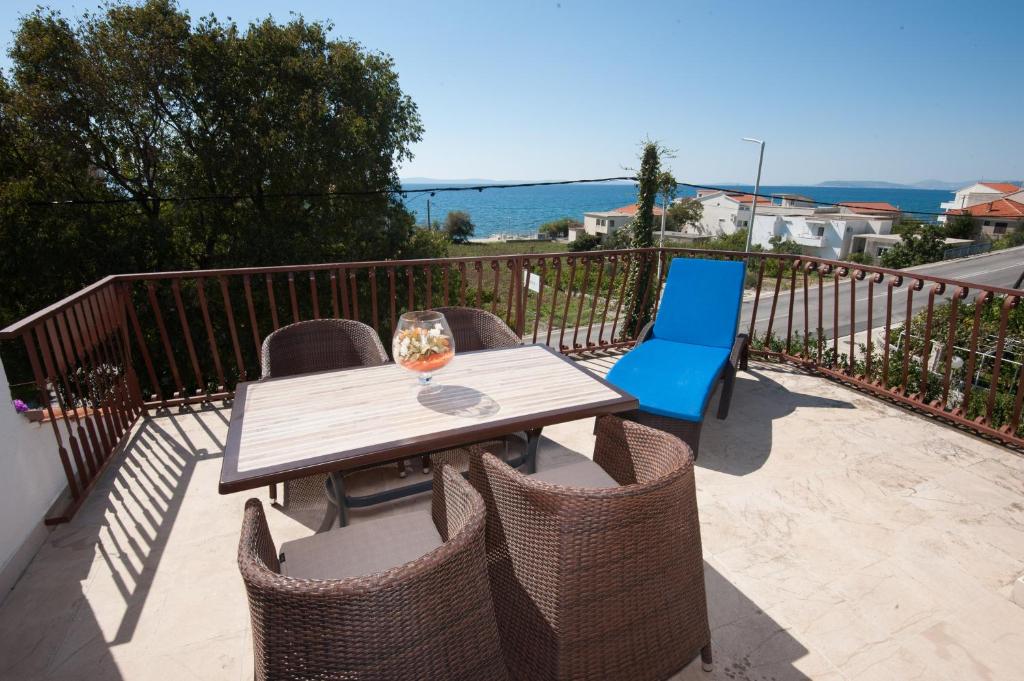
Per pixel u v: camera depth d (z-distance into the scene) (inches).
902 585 74.0
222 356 474.9
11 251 423.2
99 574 74.4
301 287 494.3
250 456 55.6
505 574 51.8
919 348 370.3
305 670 35.9
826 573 76.2
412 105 589.3
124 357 120.3
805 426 122.7
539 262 155.5
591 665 48.7
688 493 50.6
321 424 63.3
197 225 511.5
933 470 103.9
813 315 777.6
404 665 37.3
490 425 63.0
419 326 69.1
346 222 555.5
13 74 434.0
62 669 59.7
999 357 113.5
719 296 133.0
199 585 72.6
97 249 444.1
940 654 63.0
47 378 86.3
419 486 76.6
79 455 91.1
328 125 505.4
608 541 45.8
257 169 486.0
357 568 54.0
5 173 440.1
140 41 443.2
